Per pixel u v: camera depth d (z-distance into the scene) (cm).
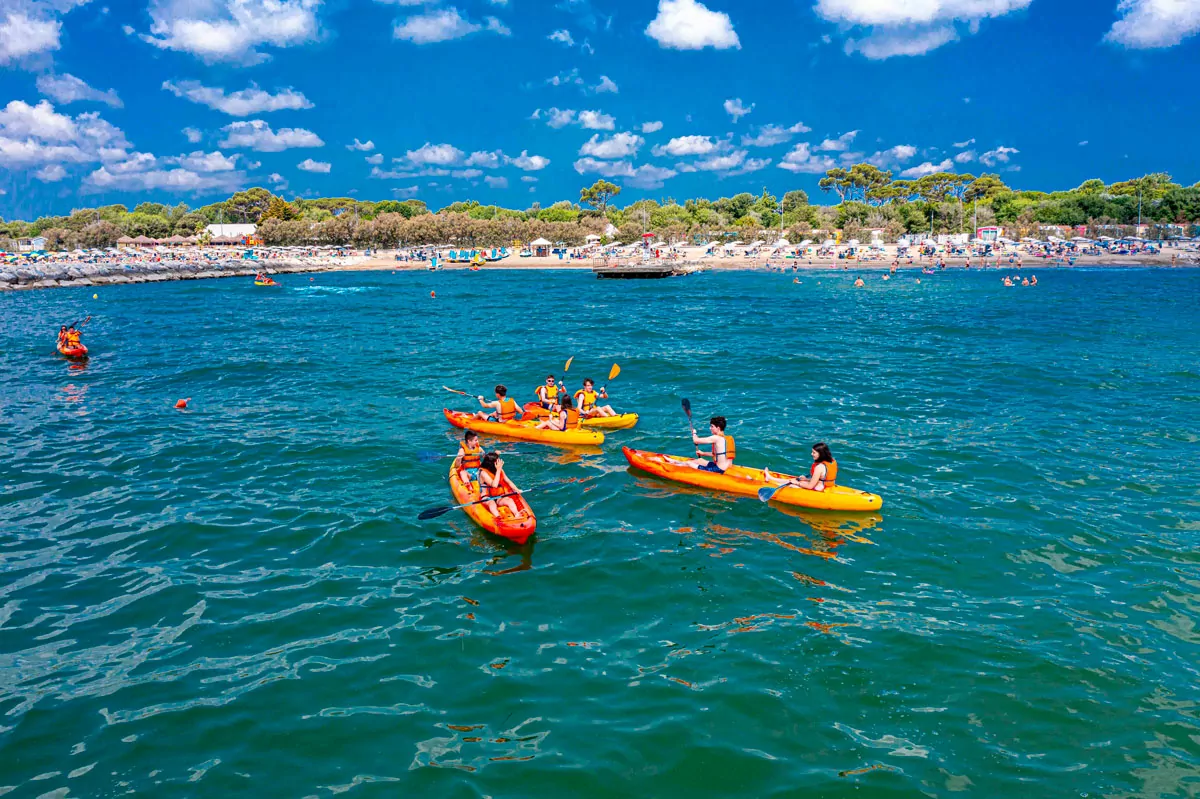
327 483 1330
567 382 2220
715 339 3070
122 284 6512
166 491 1300
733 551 1048
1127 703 712
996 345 2830
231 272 7725
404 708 718
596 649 816
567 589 948
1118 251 8044
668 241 10531
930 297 4747
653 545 1069
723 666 780
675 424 1716
